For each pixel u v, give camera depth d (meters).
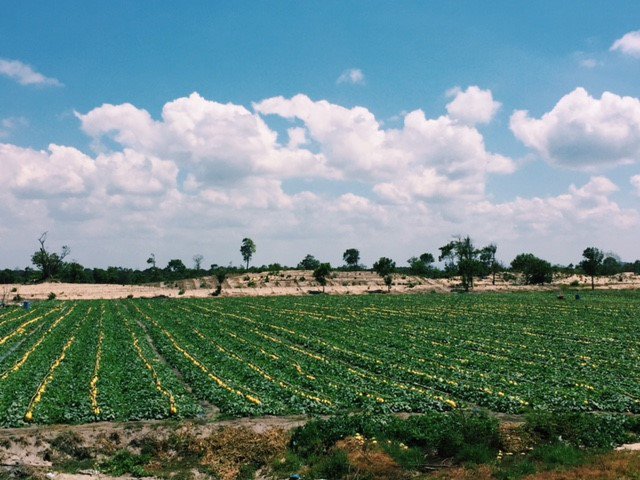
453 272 163.00
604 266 160.75
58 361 42.88
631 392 32.81
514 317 73.12
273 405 29.84
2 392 32.50
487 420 24.59
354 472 21.23
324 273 133.12
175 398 31.19
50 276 164.00
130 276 173.88
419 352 47.50
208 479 21.98
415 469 21.53
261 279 150.75
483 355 45.88
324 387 34.09
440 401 30.55
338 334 58.75
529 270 142.38
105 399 30.72
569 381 35.84
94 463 23.17
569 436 23.53
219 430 25.50
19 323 67.94
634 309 79.62
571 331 59.47
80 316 77.38
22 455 23.39
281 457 23.14
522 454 22.34
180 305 95.81
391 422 25.08
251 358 45.38
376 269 140.25
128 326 66.06
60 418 27.25
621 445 23.22
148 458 23.59
